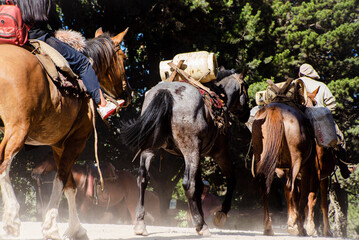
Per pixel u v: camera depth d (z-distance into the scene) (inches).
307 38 1123.3
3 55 214.2
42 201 670.5
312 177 496.7
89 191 699.4
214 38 1107.9
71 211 269.9
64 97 244.5
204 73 412.5
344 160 548.1
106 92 318.3
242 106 476.1
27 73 217.5
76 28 1088.8
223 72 478.0
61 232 349.7
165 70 426.0
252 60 1136.8
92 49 294.4
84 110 268.8
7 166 205.0
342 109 1155.3
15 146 207.9
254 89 1021.2
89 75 263.9
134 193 792.9
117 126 1104.2
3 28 229.1
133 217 791.7
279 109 412.2
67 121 250.7
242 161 1121.4
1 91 206.8
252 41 1133.1
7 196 202.5
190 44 1128.8
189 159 353.1
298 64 1176.2
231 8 1181.1
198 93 374.0
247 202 1210.6
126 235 344.5
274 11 1230.9
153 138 354.6
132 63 1211.9
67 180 266.7
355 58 1177.4
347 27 1130.0
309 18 1192.8
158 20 1069.1
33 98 218.1
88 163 726.5
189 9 1039.6
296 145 405.1
